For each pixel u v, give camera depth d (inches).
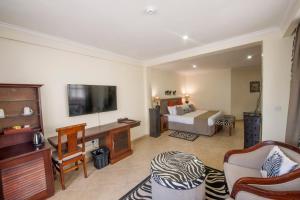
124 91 158.6
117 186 88.7
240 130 202.8
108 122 141.4
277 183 50.5
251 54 158.9
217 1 67.0
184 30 96.3
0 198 66.2
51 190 80.9
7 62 85.7
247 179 52.2
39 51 98.0
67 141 90.0
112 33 98.7
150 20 82.3
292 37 93.6
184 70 259.3
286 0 67.8
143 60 176.7
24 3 64.5
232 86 258.8
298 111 78.1
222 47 117.6
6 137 83.0
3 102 83.9
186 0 65.4
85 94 119.0
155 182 69.7
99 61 133.9
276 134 102.0
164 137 179.6
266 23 90.8
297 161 59.0
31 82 94.7
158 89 231.9
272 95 101.8
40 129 92.0
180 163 78.0
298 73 77.2
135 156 129.0
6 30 83.8
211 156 124.6
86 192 84.0
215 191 80.7
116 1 64.7
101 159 110.2
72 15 75.5
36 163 76.3
